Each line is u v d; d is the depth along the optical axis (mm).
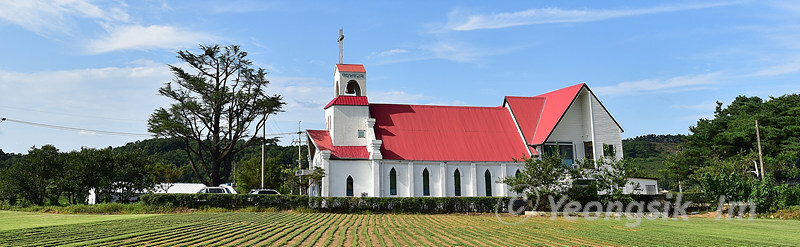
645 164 163125
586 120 64375
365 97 63312
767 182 52062
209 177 73875
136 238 26922
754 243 29719
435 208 52188
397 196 56531
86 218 39812
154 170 71688
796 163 78500
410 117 63594
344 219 42219
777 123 85500
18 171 58875
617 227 38875
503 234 33094
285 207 49969
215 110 73125
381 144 58656
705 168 72250
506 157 61125
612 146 63906
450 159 59250
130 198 62531
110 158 60781
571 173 53000
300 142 81375
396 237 30625
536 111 67000
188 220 37406
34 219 38812
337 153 58094
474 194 58719
